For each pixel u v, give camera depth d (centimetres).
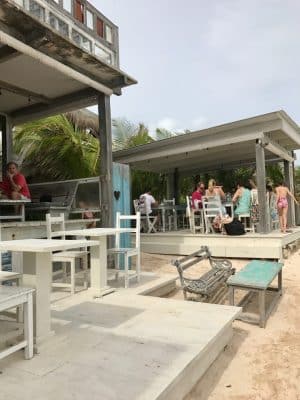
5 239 521
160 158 1195
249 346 388
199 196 1044
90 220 689
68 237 668
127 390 232
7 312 350
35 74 626
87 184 730
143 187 1559
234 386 304
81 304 434
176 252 993
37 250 283
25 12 466
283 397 290
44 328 311
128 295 479
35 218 764
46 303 314
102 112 684
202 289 474
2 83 652
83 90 704
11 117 834
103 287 486
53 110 763
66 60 589
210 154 1199
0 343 292
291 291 612
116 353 291
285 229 987
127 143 1503
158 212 1237
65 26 615
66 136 1066
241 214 976
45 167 1089
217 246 926
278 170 1577
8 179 690
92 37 675
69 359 279
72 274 481
